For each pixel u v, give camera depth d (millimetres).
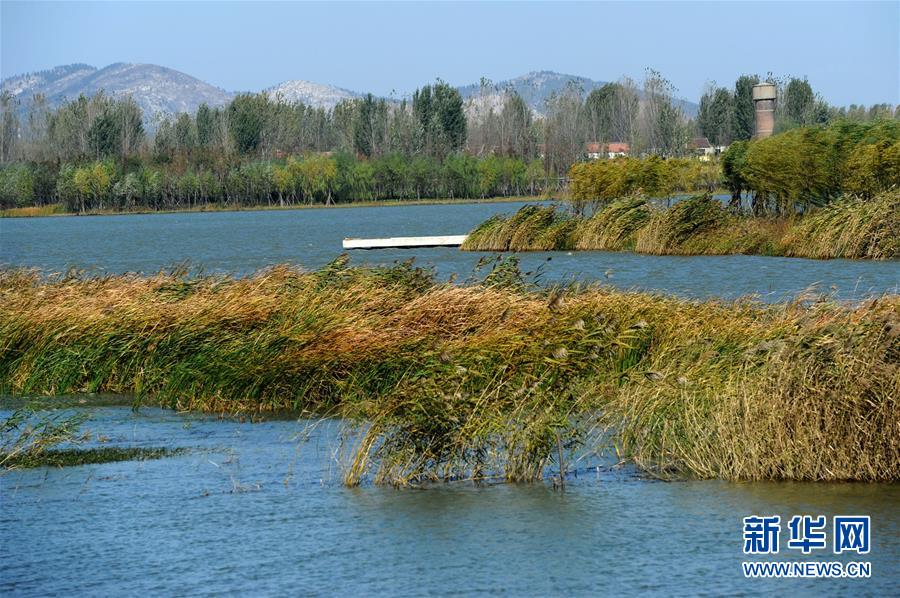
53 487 25250
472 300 36312
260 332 35688
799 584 18672
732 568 19422
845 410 23828
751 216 85938
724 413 24875
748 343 27359
